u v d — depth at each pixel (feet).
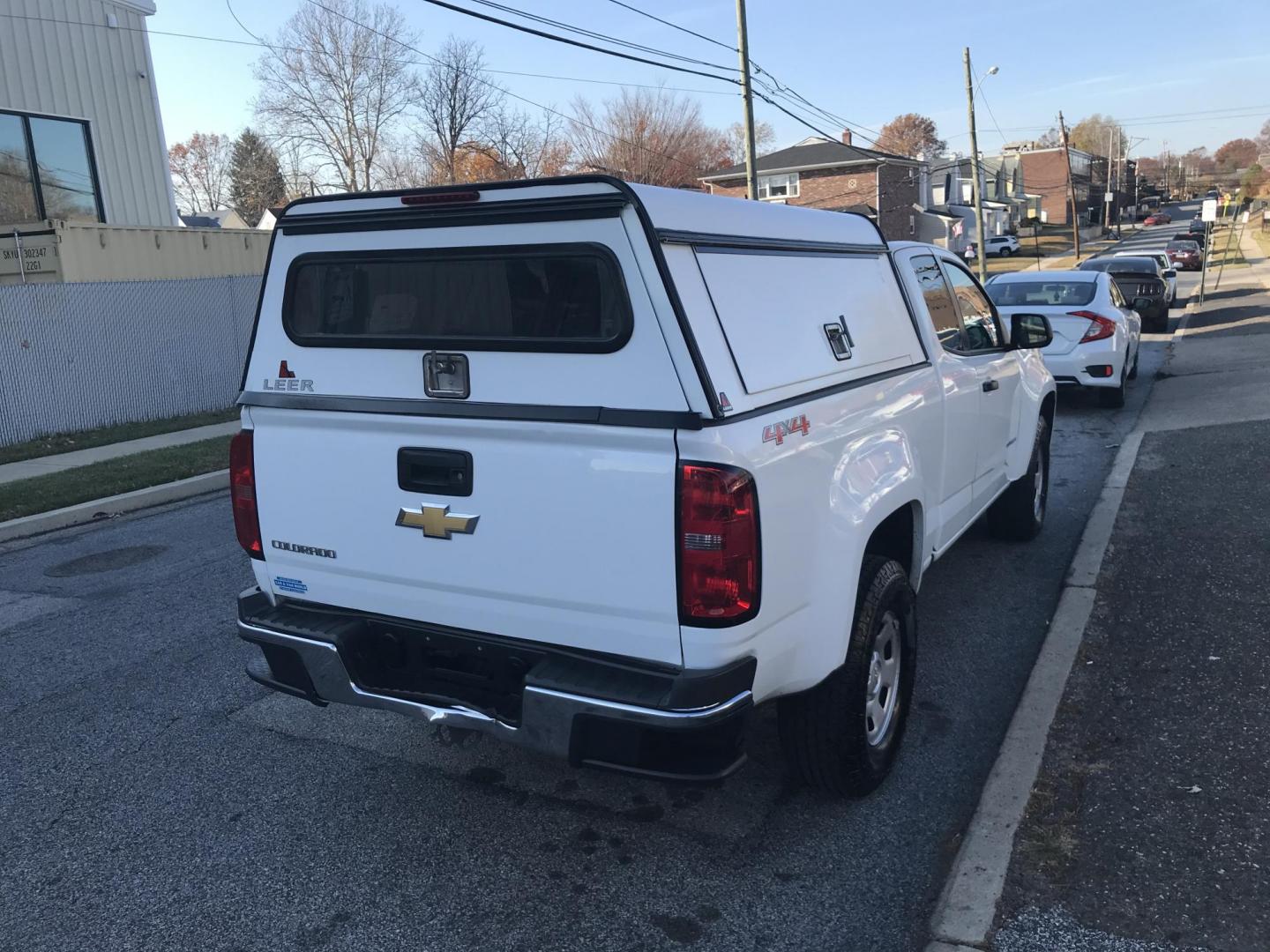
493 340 9.96
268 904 10.82
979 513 18.07
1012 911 9.64
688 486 9.04
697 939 9.95
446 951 9.94
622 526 9.43
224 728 15.12
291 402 11.39
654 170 197.98
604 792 12.91
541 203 9.58
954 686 15.44
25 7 56.24
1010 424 19.25
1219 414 33.73
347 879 11.21
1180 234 255.91
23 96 56.24
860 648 11.47
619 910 10.45
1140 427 33.50
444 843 11.85
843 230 13.15
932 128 353.31
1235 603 16.74
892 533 13.60
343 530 11.30
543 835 11.93
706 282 9.66
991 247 214.69
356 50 160.76
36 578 23.82
